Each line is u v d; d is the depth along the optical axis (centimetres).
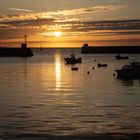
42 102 3619
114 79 6712
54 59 18275
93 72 8788
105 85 5531
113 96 4116
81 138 2208
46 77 7269
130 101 3675
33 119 2727
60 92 4562
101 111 3064
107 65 12000
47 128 2438
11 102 3616
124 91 4669
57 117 2803
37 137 2227
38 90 4809
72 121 2656
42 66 11694
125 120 2686
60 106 3347
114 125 2525
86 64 12975
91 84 5722
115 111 3061
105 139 2186
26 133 2311
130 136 2247
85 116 2841
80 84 5728
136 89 4919
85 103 3544
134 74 6906
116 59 17275
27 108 3228
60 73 8494
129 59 17362
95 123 2588
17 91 4675
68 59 13362
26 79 6750
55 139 2184
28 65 12350
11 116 2841
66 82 6103
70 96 4125
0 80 6500
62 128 2441
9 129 2408
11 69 10081
